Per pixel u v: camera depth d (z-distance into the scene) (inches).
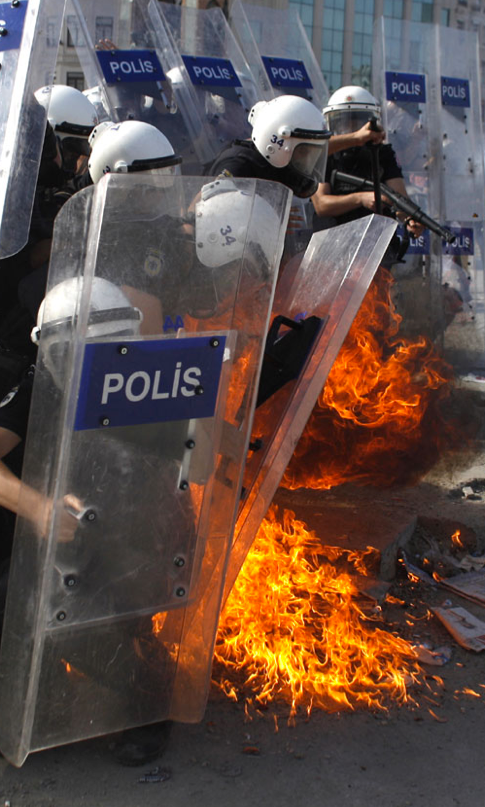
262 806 77.8
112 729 82.6
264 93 195.0
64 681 79.6
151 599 81.3
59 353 74.0
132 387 75.7
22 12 107.0
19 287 103.7
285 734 88.2
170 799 78.4
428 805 78.6
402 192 179.0
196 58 183.2
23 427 82.6
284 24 201.5
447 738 88.5
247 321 79.7
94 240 73.2
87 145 137.9
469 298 239.3
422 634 109.0
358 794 79.8
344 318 92.3
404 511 137.4
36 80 106.0
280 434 90.0
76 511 76.4
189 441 79.4
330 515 133.1
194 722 85.6
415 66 224.8
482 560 131.0
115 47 185.3
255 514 89.8
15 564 77.2
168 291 76.3
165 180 74.9
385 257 163.3
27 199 105.3
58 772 81.7
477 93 229.1
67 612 78.0
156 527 80.0
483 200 232.5
